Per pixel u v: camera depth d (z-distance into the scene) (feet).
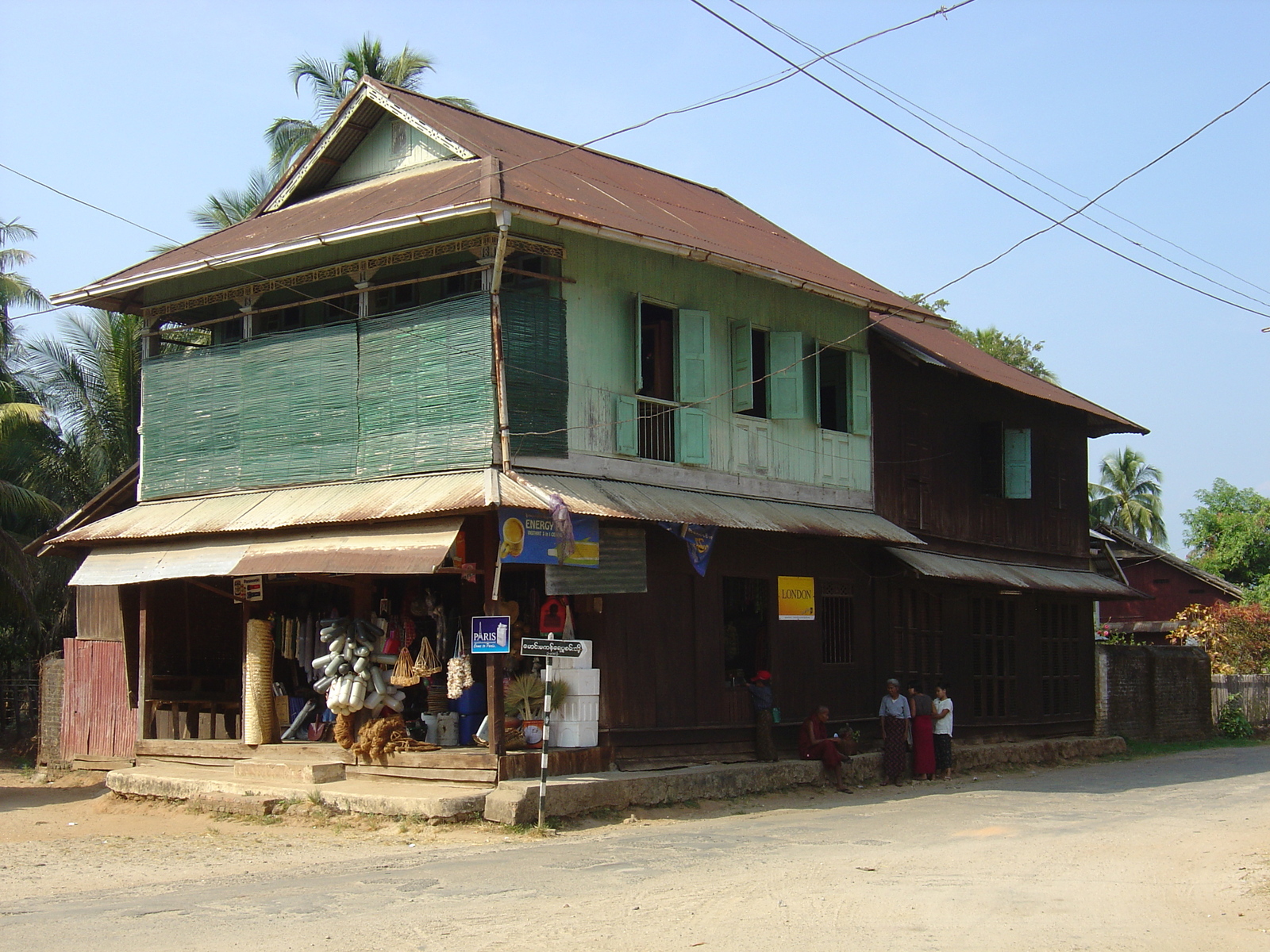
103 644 65.05
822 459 63.36
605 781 46.96
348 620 51.01
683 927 27.32
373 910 29.27
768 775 55.11
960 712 73.20
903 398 70.54
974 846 39.52
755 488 58.70
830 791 57.93
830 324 65.05
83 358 92.79
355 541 47.50
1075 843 40.32
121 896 31.96
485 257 48.06
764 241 68.95
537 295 49.26
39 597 83.71
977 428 77.71
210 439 55.62
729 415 57.88
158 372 58.13
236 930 27.17
